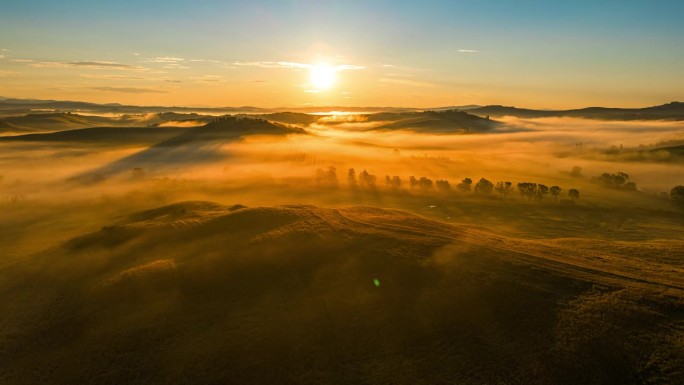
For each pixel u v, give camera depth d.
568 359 41.44
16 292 68.69
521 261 61.88
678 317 45.53
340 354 47.78
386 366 45.19
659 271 58.44
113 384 45.97
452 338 47.62
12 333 56.19
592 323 45.50
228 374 45.81
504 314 49.75
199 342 51.12
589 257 64.88
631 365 39.72
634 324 44.75
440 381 42.00
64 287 69.19
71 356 50.69
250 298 60.34
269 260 70.12
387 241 72.69
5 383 47.16
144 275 67.50
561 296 51.50
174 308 59.09
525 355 43.12
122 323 56.22
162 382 45.53
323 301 57.50
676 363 38.97
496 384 40.44
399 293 57.06
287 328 52.56
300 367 46.28
